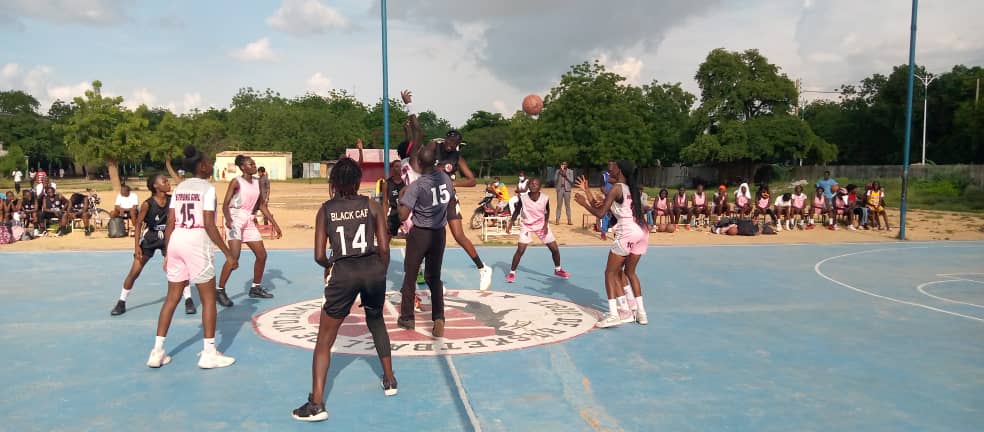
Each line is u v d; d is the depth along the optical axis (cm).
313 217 2169
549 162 4669
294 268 1112
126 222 1723
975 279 1048
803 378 533
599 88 4591
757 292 920
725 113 4694
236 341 633
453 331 677
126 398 473
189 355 584
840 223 2003
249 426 422
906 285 988
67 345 617
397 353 592
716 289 943
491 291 914
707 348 622
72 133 4009
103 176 7575
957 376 542
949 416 452
